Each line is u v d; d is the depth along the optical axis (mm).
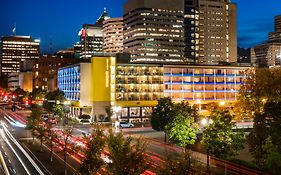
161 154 66312
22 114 162000
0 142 83188
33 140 80938
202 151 66875
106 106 136125
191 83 148375
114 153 34188
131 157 33438
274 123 45938
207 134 51125
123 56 144625
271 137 45000
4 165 59312
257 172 47781
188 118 62594
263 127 46719
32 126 77250
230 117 51438
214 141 50375
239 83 153875
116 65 138000
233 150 51344
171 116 77000
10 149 74125
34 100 194375
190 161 31703
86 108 140875
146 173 49344
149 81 142375
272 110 46938
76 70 144375
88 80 138625
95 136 46219
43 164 59938
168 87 145250
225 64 169500
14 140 86375
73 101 145375
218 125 50594
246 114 93062
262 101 85375
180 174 30250
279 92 82312
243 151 69938
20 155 67812
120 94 138125
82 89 138125
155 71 143375
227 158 52219
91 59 138750
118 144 35375
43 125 87000
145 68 142125
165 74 144875
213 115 52469
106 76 136750
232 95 153125
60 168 57062
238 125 111188
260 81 85938
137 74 140750
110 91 136875
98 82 136125
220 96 151875
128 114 138750
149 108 141250
